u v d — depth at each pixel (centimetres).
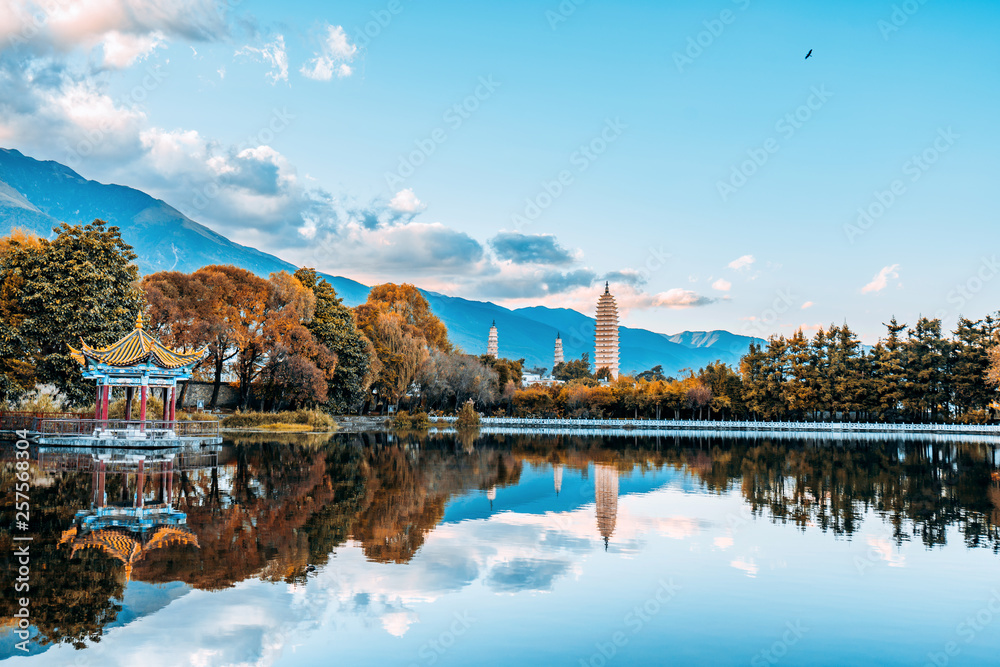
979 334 10844
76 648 1158
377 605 1407
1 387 4881
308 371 7369
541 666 1131
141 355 4544
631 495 2977
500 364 13175
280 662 1127
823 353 11631
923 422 11481
